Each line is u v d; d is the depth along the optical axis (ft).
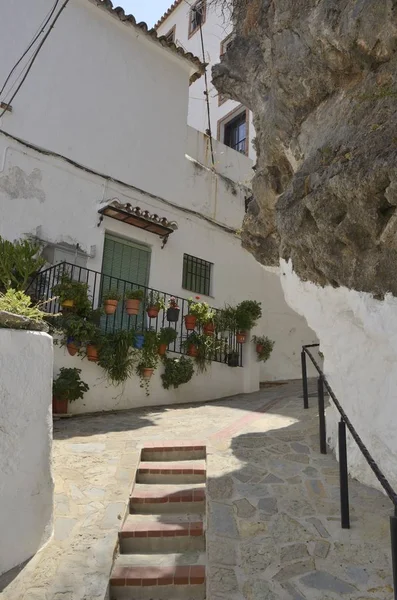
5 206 28.76
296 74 17.70
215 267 38.88
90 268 31.37
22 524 11.82
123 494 15.33
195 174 39.45
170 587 11.89
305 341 43.11
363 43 14.79
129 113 36.04
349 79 16.43
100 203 32.86
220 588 11.15
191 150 41.68
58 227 30.60
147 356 29.30
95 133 33.81
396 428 13.61
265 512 14.28
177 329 34.30
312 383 37.88
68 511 14.24
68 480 16.14
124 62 36.42
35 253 27.40
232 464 17.62
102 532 13.25
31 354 12.30
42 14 32.42
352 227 14.47
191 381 31.99
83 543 12.71
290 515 14.11
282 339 41.83
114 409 27.76
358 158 13.57
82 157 32.78
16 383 11.78
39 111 31.27
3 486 11.32
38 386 12.48
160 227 33.99
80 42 34.09
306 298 18.78
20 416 11.89
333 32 15.51
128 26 36.58
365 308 14.55
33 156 30.37
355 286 15.08
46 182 30.63
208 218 39.06
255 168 24.97
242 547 12.67
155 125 37.50
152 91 37.86
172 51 38.99
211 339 33.17
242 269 40.78
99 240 32.19
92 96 34.14
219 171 43.34
